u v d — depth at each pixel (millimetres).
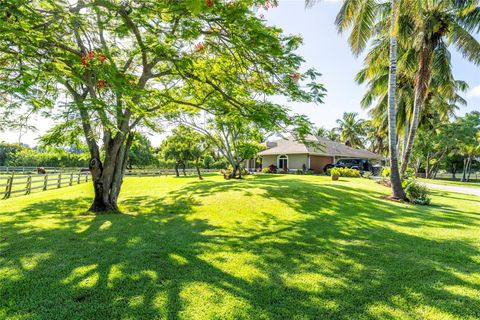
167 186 15352
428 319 2676
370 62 14727
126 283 3311
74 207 8875
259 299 2994
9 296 2963
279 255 4355
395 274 3668
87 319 2594
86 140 7863
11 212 7895
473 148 31516
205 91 9250
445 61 14062
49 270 3635
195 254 4355
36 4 4414
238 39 5527
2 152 25578
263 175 23828
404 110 18172
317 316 2701
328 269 3818
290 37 6305
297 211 7980
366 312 2775
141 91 5738
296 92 7184
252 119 7426
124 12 4754
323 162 28609
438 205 10023
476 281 3471
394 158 11070
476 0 10875
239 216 7348
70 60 5152
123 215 7488
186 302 2912
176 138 21922
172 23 5430
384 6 13359
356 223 6660
